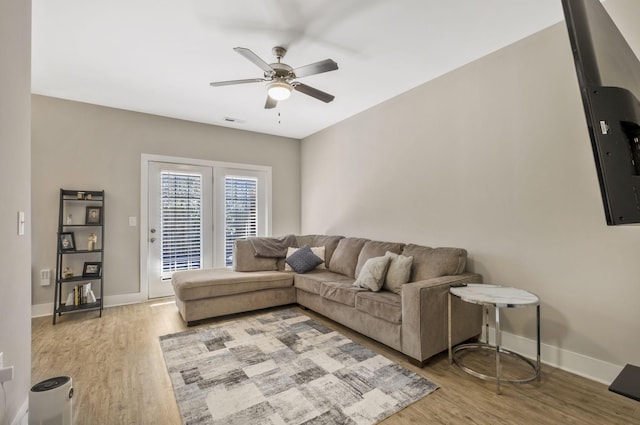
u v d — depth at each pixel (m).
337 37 2.39
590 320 2.09
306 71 2.38
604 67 0.94
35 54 2.59
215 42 2.44
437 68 2.90
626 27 1.92
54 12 2.05
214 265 4.55
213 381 2.02
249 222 4.89
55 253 3.46
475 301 1.97
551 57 2.27
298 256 3.86
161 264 4.13
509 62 2.51
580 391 1.91
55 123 3.51
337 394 1.87
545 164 2.30
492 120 2.63
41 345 2.60
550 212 2.28
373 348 2.54
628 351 1.94
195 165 4.42
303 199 5.36
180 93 3.42
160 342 2.66
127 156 3.92
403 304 2.30
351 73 2.98
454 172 2.94
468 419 1.65
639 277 1.90
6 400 1.35
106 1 1.96
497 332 1.91
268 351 2.47
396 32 2.33
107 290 3.76
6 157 1.38
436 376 2.09
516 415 1.68
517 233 2.47
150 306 3.76
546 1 1.99
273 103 2.83
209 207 4.52
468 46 2.53
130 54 2.61
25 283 1.58
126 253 3.89
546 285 2.30
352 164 4.22
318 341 2.67
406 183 3.43
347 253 3.68
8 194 1.39
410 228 3.39
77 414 1.69
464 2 2.00
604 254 2.03
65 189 3.55
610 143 0.89
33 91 3.35
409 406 1.76
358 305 2.69
